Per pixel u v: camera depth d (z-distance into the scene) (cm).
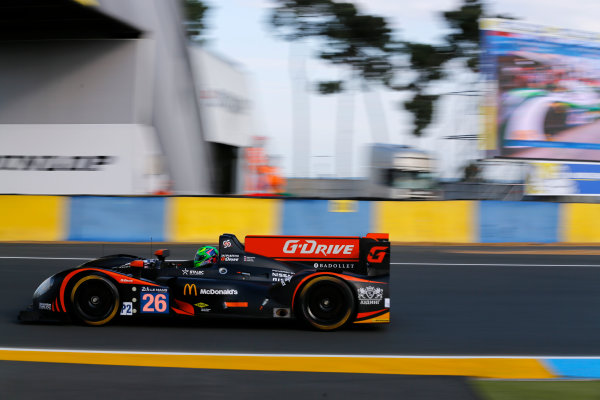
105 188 7825
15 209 5806
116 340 2256
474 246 5788
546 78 7631
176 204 5762
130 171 7825
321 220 5825
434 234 5947
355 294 2444
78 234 5756
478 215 5981
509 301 3222
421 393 1728
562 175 7662
